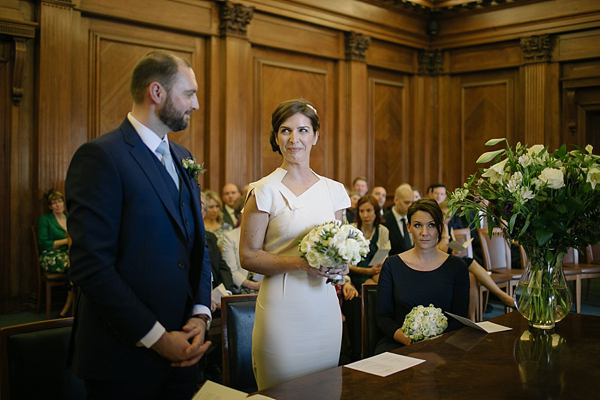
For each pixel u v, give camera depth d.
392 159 9.02
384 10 8.41
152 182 1.77
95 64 5.89
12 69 5.49
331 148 8.16
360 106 8.26
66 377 1.97
